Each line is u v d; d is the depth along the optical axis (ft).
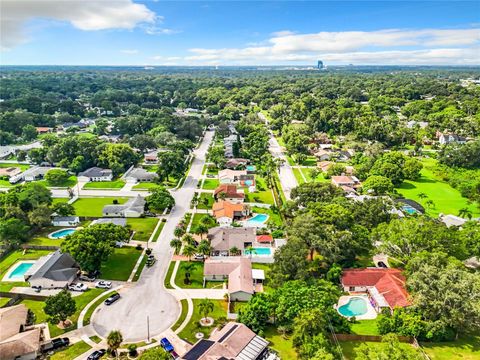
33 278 270.05
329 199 382.42
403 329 222.48
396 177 509.76
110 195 465.47
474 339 227.40
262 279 284.61
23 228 333.83
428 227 289.94
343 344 220.02
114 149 566.77
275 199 457.27
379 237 315.37
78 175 523.70
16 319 228.63
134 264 306.55
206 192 479.82
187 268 299.99
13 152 652.07
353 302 264.31
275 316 233.76
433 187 511.40
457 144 609.83
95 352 207.21
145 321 238.48
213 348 196.85
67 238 288.71
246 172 557.74
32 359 204.44
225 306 255.70
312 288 238.68
